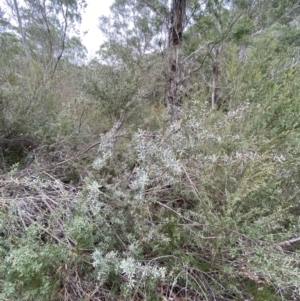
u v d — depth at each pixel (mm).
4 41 4230
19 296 811
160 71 2697
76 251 928
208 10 3061
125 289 876
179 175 1197
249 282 1026
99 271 877
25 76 2945
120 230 1158
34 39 5195
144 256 1063
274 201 1227
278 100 1689
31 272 797
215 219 1060
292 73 2025
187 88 2709
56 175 1663
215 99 2926
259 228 1039
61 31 4727
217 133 1435
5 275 834
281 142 1483
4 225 999
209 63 3516
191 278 1041
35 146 2059
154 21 3367
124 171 1484
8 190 1392
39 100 2350
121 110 2109
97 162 1257
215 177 1218
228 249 1010
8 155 1979
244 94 1975
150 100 2732
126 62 2643
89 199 1050
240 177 1200
